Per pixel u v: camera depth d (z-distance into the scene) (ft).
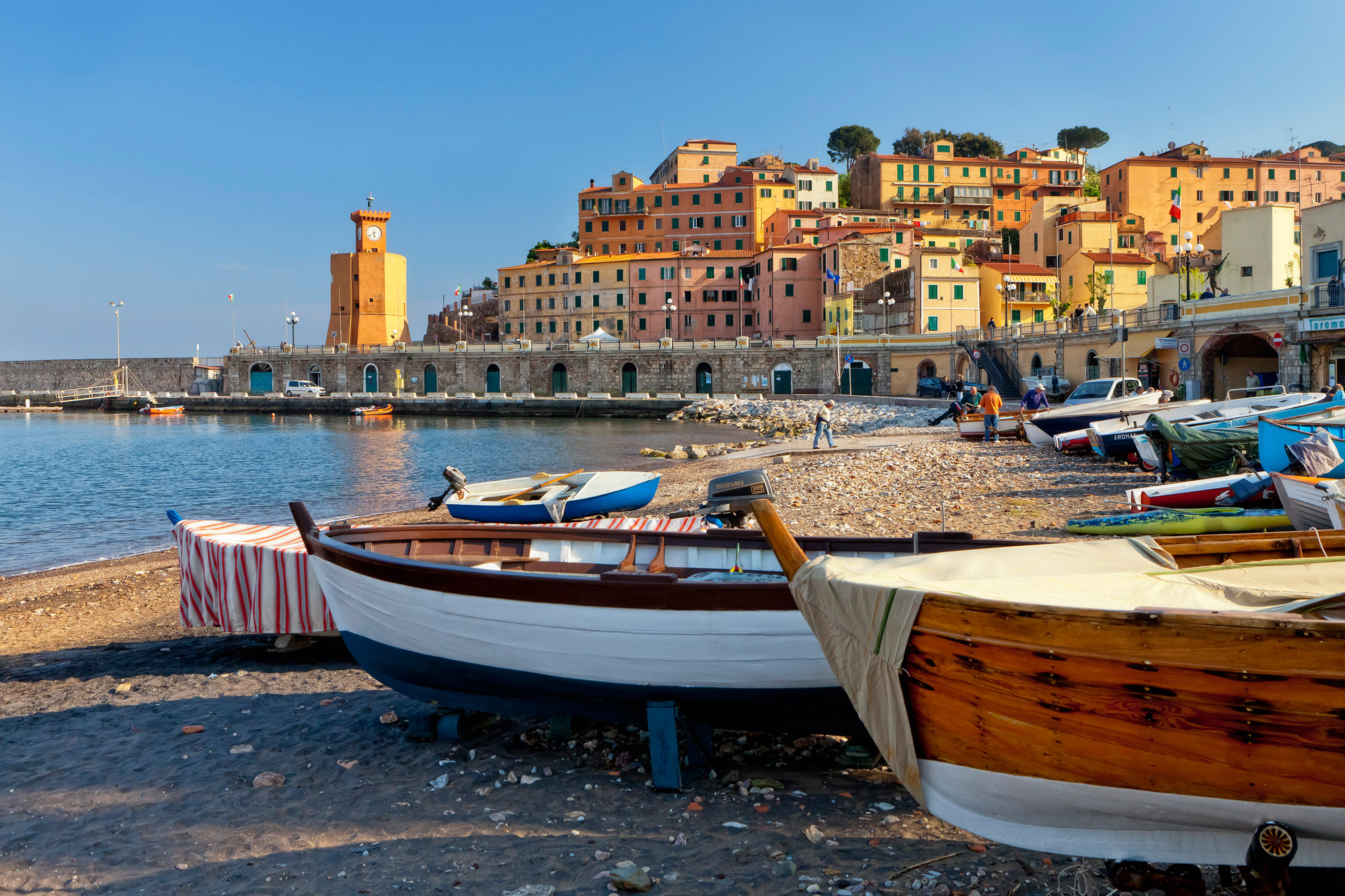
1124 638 12.07
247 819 18.54
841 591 14.58
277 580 30.81
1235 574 16.26
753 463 91.81
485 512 47.34
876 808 17.84
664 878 15.24
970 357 197.67
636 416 237.45
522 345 271.08
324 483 97.45
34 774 21.50
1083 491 57.72
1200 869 14.56
